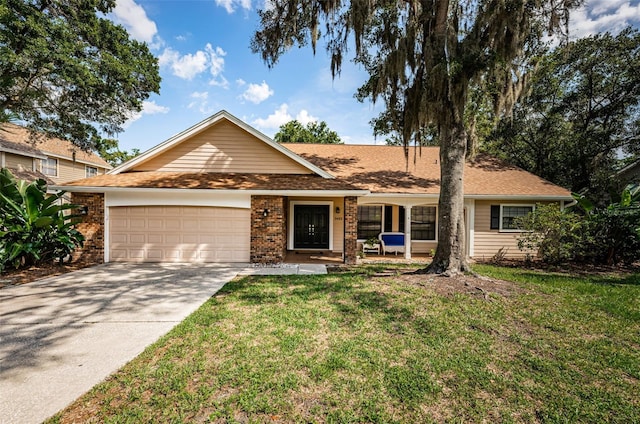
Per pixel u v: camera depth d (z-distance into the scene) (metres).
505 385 3.00
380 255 12.02
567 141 15.97
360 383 2.99
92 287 6.65
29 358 3.52
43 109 14.46
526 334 4.19
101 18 14.16
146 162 10.88
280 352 3.58
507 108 7.84
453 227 7.23
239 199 9.70
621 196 10.12
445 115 6.82
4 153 15.49
